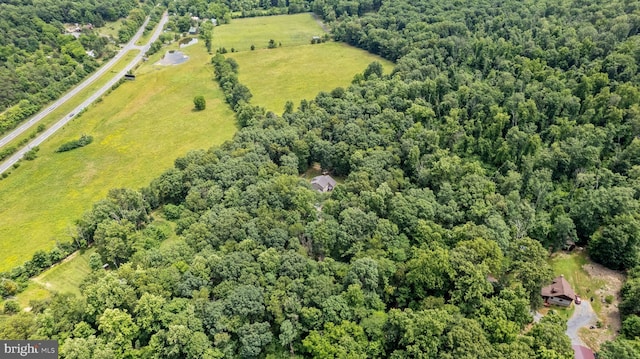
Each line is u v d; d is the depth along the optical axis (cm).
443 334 7756
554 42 18688
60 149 17275
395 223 10612
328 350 7819
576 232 10794
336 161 14038
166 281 9119
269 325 8475
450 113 15562
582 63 17162
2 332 7944
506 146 13275
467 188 11469
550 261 10738
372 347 7956
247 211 11394
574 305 9575
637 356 7262
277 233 10250
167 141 17688
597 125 14125
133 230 11606
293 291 8769
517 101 15050
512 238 10269
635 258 9962
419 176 12506
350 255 10150
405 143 13412
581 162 12575
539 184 11756
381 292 9262
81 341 7788
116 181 15262
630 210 10394
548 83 15788
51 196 14688
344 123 15175
